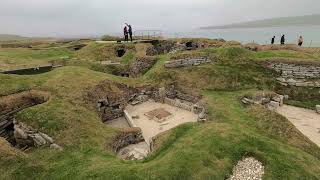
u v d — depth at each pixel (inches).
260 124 769.6
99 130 732.7
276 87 1095.6
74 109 781.9
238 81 1091.3
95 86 945.5
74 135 679.7
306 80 1093.1
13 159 574.6
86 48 1539.1
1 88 835.4
